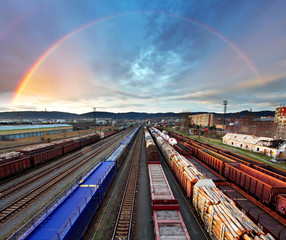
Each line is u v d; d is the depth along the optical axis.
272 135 79.25
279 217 10.86
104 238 9.74
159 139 39.12
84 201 9.91
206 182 12.27
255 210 12.18
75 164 24.62
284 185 12.90
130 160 27.80
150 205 13.60
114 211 12.55
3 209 12.36
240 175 15.44
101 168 16.98
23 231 9.55
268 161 30.83
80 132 77.62
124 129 109.94
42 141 46.03
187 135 75.19
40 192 15.23
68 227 7.56
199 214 11.04
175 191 15.87
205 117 117.88
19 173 20.08
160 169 18.72
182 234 8.81
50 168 22.58
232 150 41.00
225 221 7.77
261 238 6.84
